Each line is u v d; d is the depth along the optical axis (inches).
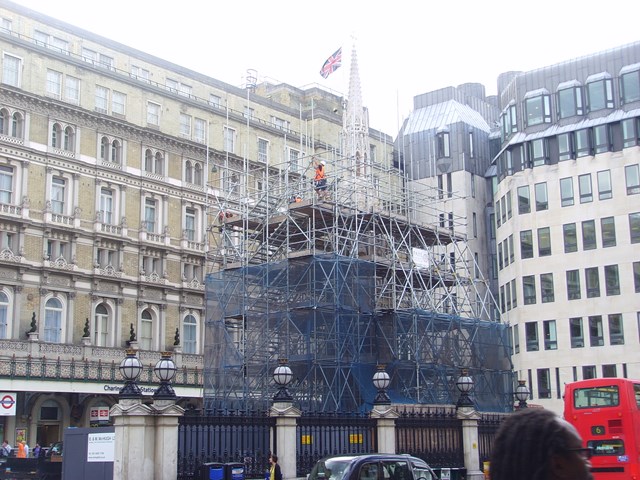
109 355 2447.1
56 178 2445.9
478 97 3986.2
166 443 1106.1
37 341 2273.6
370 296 1964.8
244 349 1927.9
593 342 2842.0
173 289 2689.5
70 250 2432.3
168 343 2659.9
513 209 3110.2
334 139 3425.2
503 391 2174.0
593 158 2940.5
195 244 2775.6
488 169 3577.8
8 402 2143.2
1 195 2314.2
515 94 3225.9
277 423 1263.5
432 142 3558.1
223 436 1272.1
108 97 2605.8
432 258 2240.4
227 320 2066.9
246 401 1824.6
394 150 3698.3
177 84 2923.2
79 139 2496.3
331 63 2738.7
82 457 1126.4
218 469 1128.2
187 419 1157.7
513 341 3097.9
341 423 1346.0
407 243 2338.8
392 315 1926.7
